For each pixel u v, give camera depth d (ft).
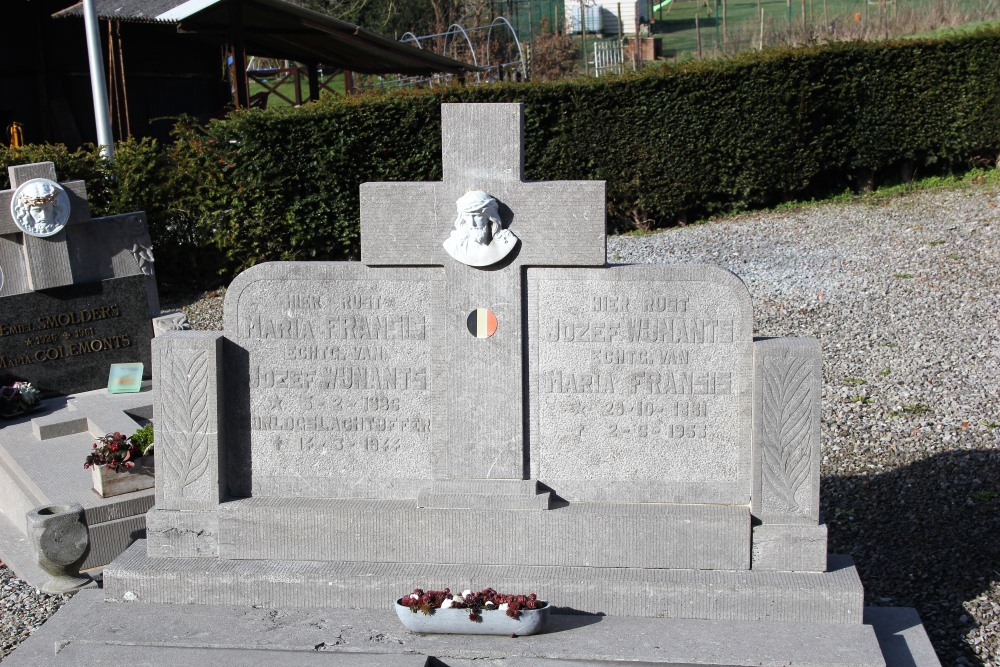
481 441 19.65
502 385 19.48
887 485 25.67
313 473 20.16
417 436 19.89
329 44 69.87
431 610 17.54
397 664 16.85
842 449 28.02
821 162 60.49
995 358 34.09
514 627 17.48
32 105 78.64
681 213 60.29
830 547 23.00
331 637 17.79
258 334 19.90
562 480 19.75
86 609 19.62
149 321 32.94
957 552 22.24
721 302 18.97
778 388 18.60
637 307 19.20
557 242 19.01
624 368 19.38
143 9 70.08
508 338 19.38
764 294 43.80
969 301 40.42
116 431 27.07
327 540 19.63
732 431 19.24
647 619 18.38
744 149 58.90
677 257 51.26
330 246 52.65
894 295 42.04
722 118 58.39
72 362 31.76
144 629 18.28
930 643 18.44
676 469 19.47
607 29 127.65
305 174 51.19
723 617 18.38
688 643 17.40
